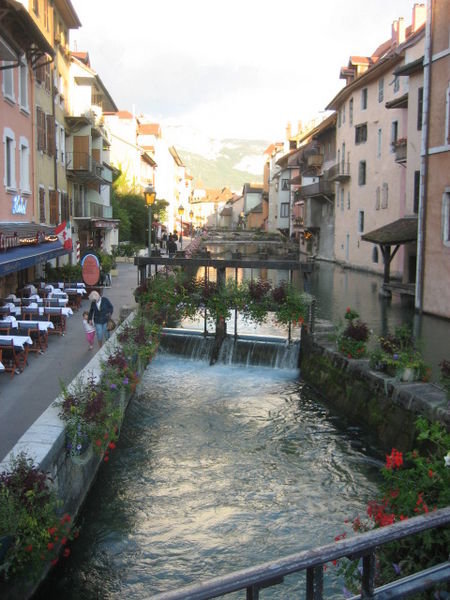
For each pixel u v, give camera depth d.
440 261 19.73
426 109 20.16
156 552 7.09
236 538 7.40
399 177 32.50
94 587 6.42
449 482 4.41
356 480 9.04
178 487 8.78
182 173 111.44
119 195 51.88
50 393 9.84
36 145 21.97
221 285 16.47
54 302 16.80
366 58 40.28
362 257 39.28
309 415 12.06
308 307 15.25
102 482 8.88
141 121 79.69
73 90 31.92
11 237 15.63
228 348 16.05
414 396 9.43
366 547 2.32
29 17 17.77
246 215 120.00
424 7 33.28
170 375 14.95
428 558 3.95
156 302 16.52
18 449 6.54
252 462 9.70
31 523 5.35
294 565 2.15
